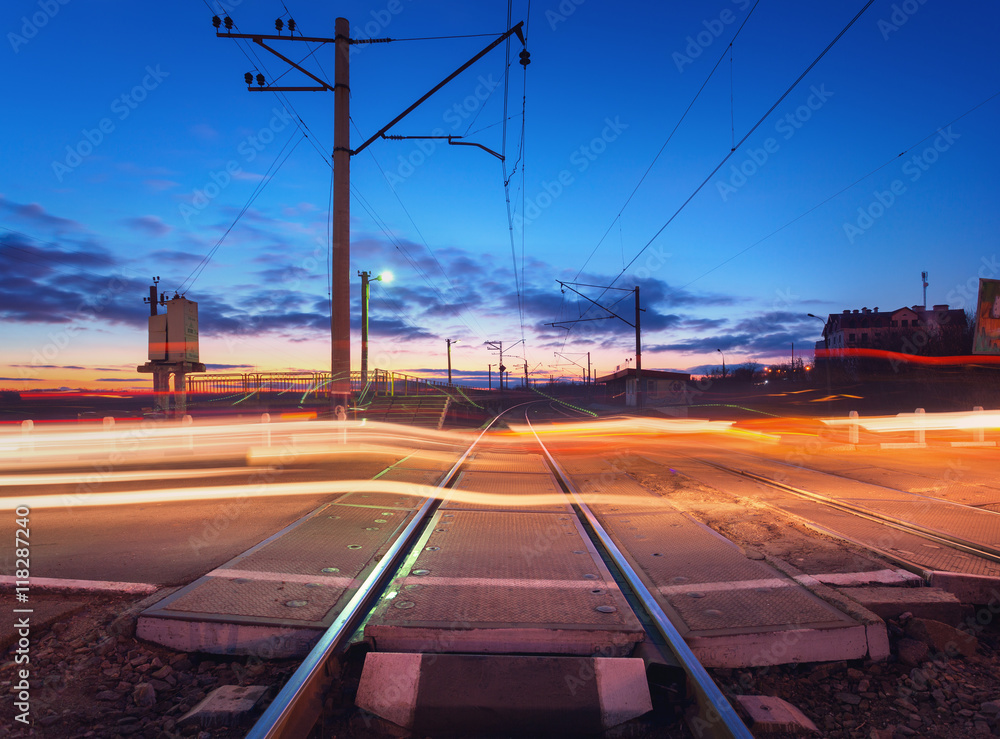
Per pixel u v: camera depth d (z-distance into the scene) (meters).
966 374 34.50
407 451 14.20
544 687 2.90
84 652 3.33
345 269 15.46
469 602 3.74
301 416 21.70
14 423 27.06
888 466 11.81
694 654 3.21
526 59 12.55
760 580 4.29
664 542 5.42
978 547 5.16
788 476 10.12
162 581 4.20
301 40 15.12
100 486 8.69
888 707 3.04
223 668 3.27
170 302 18.30
